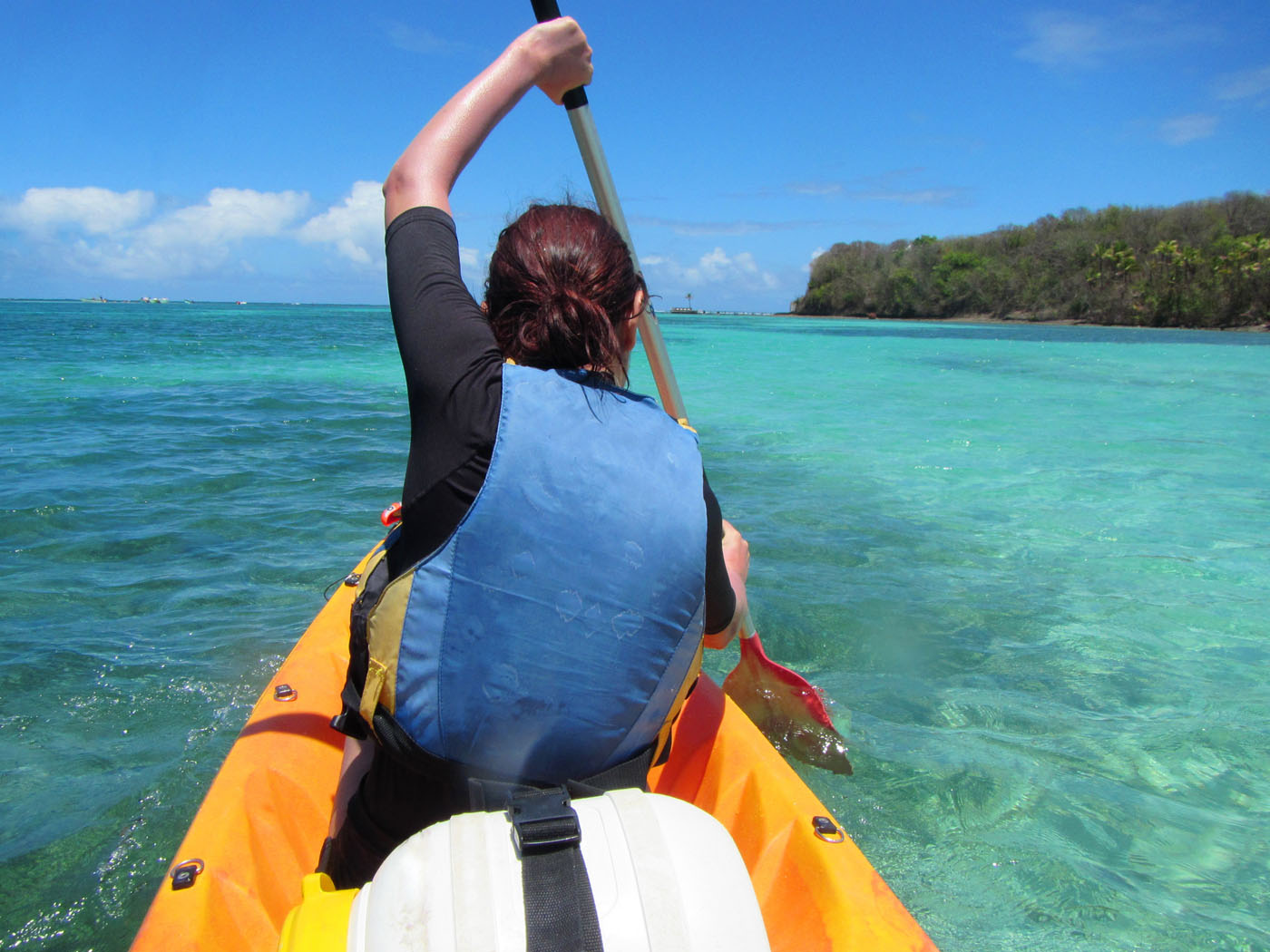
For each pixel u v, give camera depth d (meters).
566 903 0.70
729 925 0.74
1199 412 8.53
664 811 0.81
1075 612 3.12
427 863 0.74
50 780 1.97
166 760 2.06
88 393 7.93
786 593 3.21
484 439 0.85
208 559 3.41
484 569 0.85
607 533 0.86
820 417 7.86
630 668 0.89
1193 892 1.68
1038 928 1.57
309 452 5.51
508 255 0.97
